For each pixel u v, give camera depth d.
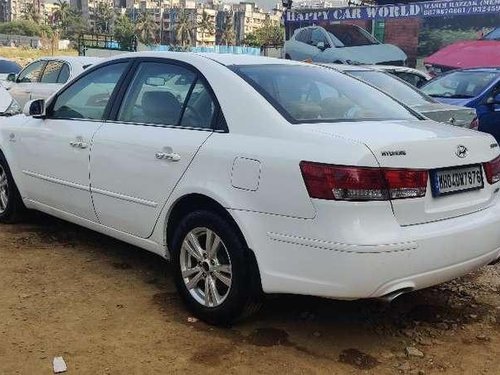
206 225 3.80
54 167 5.07
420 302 4.39
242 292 3.65
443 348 3.72
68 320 3.88
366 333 3.87
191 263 4.01
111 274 4.71
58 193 5.09
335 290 3.27
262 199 3.48
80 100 5.05
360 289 3.23
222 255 3.80
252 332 3.81
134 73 4.66
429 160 3.43
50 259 4.99
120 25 112.88
